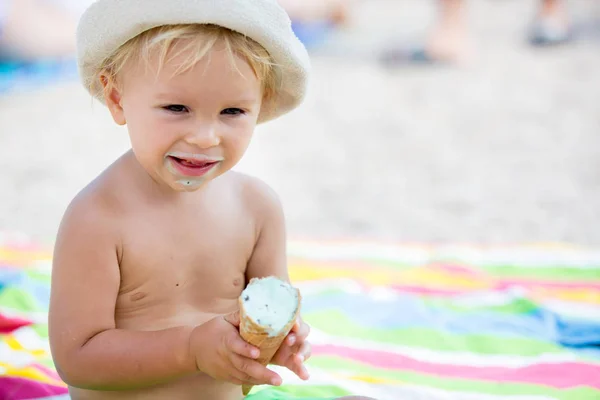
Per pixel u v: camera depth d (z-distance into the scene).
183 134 1.70
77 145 5.77
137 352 1.75
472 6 11.47
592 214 4.38
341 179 5.10
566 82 7.43
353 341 2.74
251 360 1.64
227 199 2.00
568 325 2.84
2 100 7.04
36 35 7.67
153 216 1.87
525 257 3.59
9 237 3.81
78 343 1.79
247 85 1.72
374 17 11.16
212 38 1.66
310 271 3.38
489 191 4.82
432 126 6.34
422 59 8.49
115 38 1.71
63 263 1.81
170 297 1.90
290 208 4.53
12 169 5.15
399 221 4.32
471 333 2.80
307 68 1.93
